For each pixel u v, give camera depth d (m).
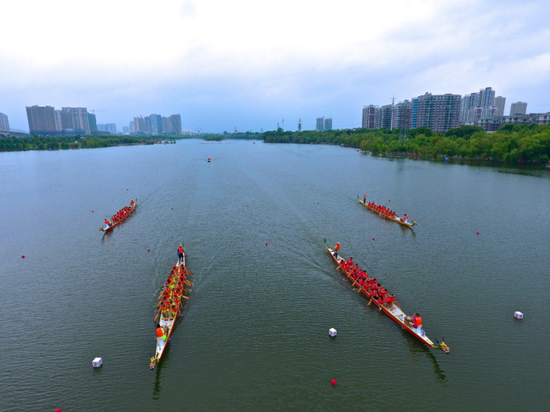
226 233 63.16
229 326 35.31
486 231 63.94
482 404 26.27
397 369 29.61
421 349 31.98
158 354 30.55
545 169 142.00
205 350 31.89
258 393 27.25
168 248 56.12
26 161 199.62
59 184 118.62
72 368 29.94
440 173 136.75
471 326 35.09
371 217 73.94
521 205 83.19
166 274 46.88
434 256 52.22
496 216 73.94
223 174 142.50
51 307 39.06
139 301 40.16
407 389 27.59
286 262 50.25
